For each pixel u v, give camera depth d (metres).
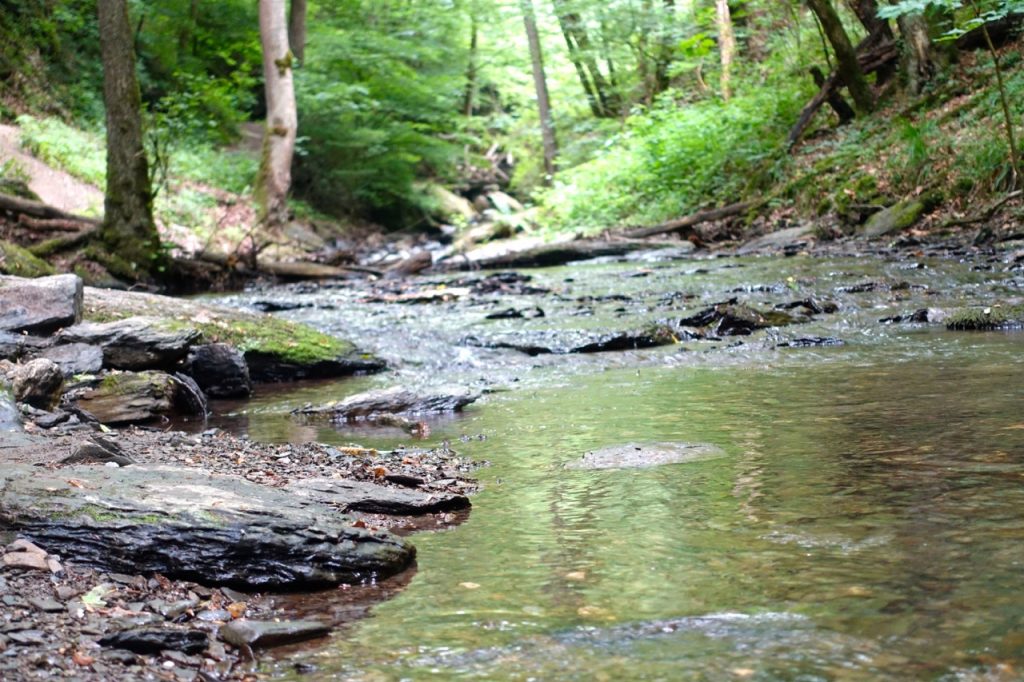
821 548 3.30
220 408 7.80
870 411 5.48
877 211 15.76
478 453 5.44
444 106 34.81
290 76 24.31
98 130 24.20
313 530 3.49
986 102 16.31
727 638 2.65
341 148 31.11
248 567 3.34
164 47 28.44
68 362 7.59
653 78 32.91
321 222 28.91
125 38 15.93
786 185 18.59
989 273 10.62
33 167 19.42
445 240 30.45
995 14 13.20
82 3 26.72
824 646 2.55
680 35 30.16
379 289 15.27
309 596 3.27
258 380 9.07
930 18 19.27
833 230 15.82
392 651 2.75
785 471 4.37
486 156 44.69
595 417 6.17
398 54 32.03
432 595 3.20
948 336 7.97
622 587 3.12
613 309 11.01
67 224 16.45
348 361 9.23
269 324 9.51
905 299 9.73
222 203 23.88
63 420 5.84
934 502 3.70
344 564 3.40
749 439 5.09
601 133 34.84
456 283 15.12
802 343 8.30
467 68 39.22
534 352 9.22
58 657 2.62
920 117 17.81
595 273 15.20
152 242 16.14
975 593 2.80
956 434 4.74
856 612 2.75
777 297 10.53
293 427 6.76
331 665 2.68
